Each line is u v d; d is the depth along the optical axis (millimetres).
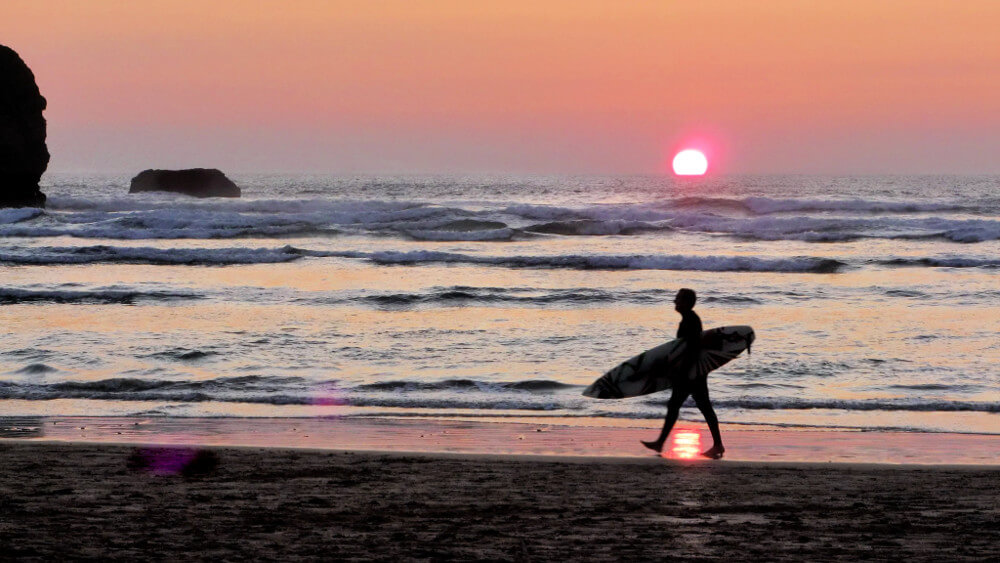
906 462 17750
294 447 18672
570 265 58812
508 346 31844
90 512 12789
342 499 13891
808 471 16406
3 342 31812
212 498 13828
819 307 41812
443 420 21641
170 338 32844
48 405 23000
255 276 53250
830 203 94938
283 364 28688
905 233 76812
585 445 19094
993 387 25766
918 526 12461
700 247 71500
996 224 79625
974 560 10789
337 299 43031
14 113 125500
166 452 17609
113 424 20891
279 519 12539
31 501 13461
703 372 18266
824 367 28188
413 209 88188
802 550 11195
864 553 11070
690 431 20625
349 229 78875
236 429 20500
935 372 27688
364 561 10531
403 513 13000
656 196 173000
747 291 47094
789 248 70438
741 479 15688
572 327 35906
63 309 39844
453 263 59969
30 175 128125
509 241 76750
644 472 16250
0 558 10398
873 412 22703
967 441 19703
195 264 59375
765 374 27141
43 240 73312
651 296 44312
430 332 34625
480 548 11133
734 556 10906
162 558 10523
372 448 18672
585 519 12727
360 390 24969
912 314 39750
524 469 16406
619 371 19156
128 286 47844
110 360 28969
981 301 43719
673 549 11188
